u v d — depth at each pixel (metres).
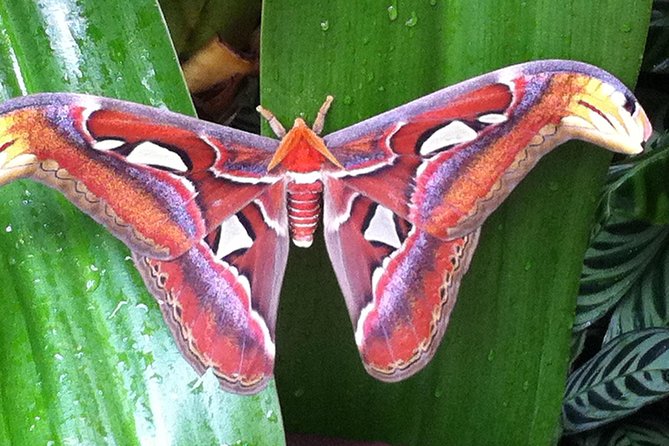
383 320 0.38
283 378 0.42
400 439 0.42
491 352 0.41
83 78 0.37
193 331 0.37
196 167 0.35
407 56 0.38
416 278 0.37
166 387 0.37
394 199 0.36
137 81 0.37
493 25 0.38
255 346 0.37
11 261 0.37
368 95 0.38
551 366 0.41
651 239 0.50
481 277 0.40
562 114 0.33
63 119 0.32
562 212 0.40
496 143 0.34
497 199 0.35
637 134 0.31
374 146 0.36
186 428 0.37
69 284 0.37
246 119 0.50
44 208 0.37
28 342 0.36
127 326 0.37
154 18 0.37
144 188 0.35
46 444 0.36
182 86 0.37
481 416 0.41
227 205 0.36
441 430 0.42
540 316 0.41
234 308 0.37
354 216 0.38
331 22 0.37
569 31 0.37
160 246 0.36
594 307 0.50
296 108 0.38
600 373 0.48
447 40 0.38
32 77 0.37
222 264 0.37
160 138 0.34
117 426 0.37
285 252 0.38
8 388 0.36
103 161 0.34
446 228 0.36
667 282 0.50
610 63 0.38
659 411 0.51
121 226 0.35
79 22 0.37
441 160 0.35
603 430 0.51
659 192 0.46
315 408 0.42
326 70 0.37
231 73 0.44
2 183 0.32
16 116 0.32
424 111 0.34
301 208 0.37
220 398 0.37
